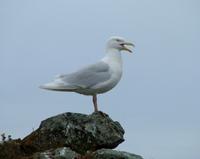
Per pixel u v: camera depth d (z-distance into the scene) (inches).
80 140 669.9
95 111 713.0
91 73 758.5
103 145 674.8
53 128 669.9
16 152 655.8
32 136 672.4
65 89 760.3
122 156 619.2
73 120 677.3
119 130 695.1
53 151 622.5
